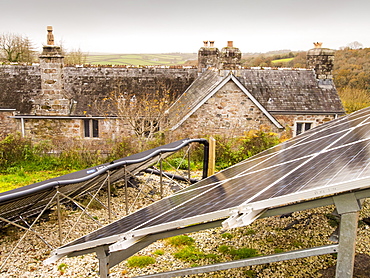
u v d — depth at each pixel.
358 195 3.73
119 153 16.47
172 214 4.81
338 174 3.79
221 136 17.64
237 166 7.85
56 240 8.69
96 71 22.28
